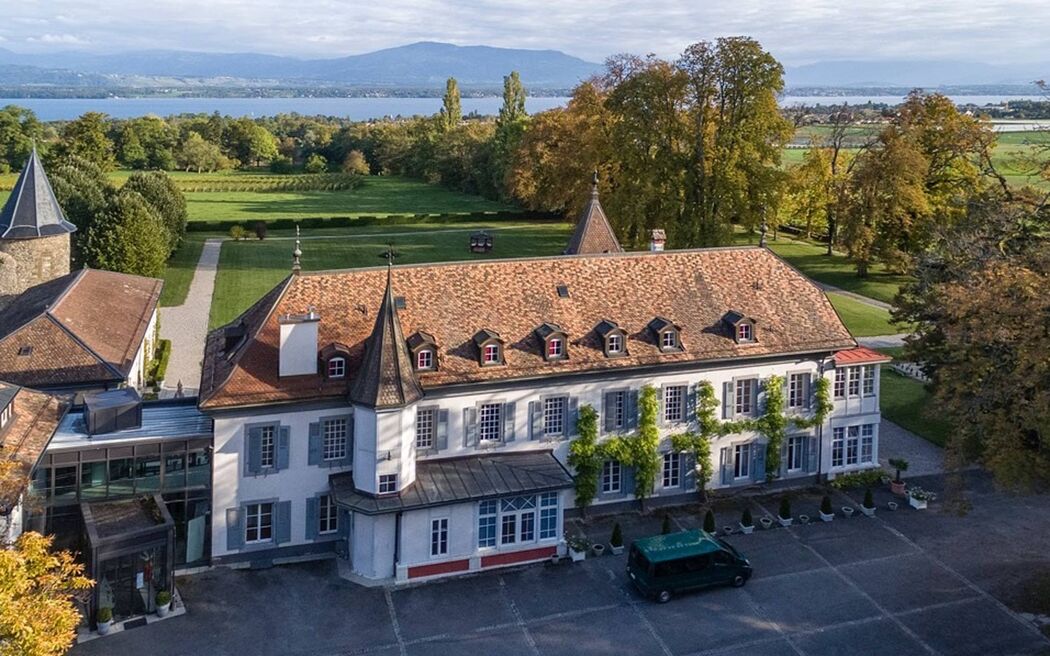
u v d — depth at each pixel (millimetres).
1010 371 39094
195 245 129250
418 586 41719
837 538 46812
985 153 90250
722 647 37156
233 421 41875
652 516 48875
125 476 41844
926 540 46562
